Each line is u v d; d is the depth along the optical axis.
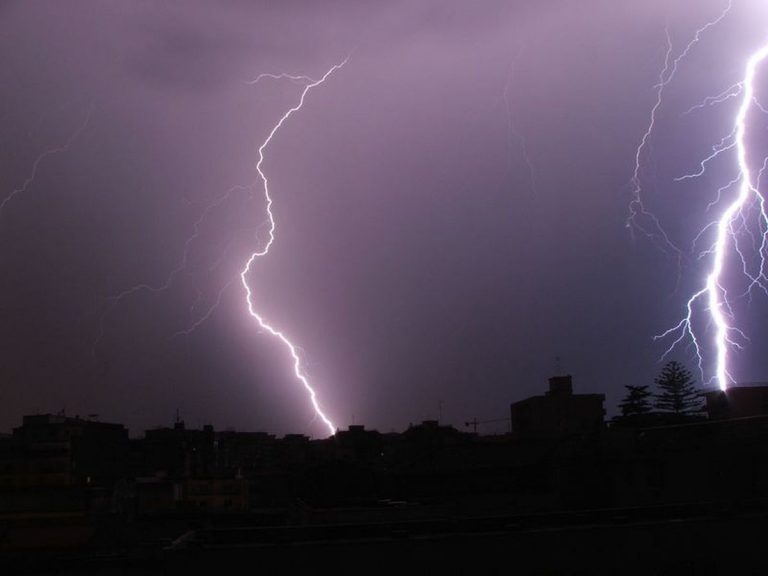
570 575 13.25
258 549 13.06
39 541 22.67
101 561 18.16
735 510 14.49
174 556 12.98
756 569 13.39
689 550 13.44
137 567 18.06
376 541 13.27
